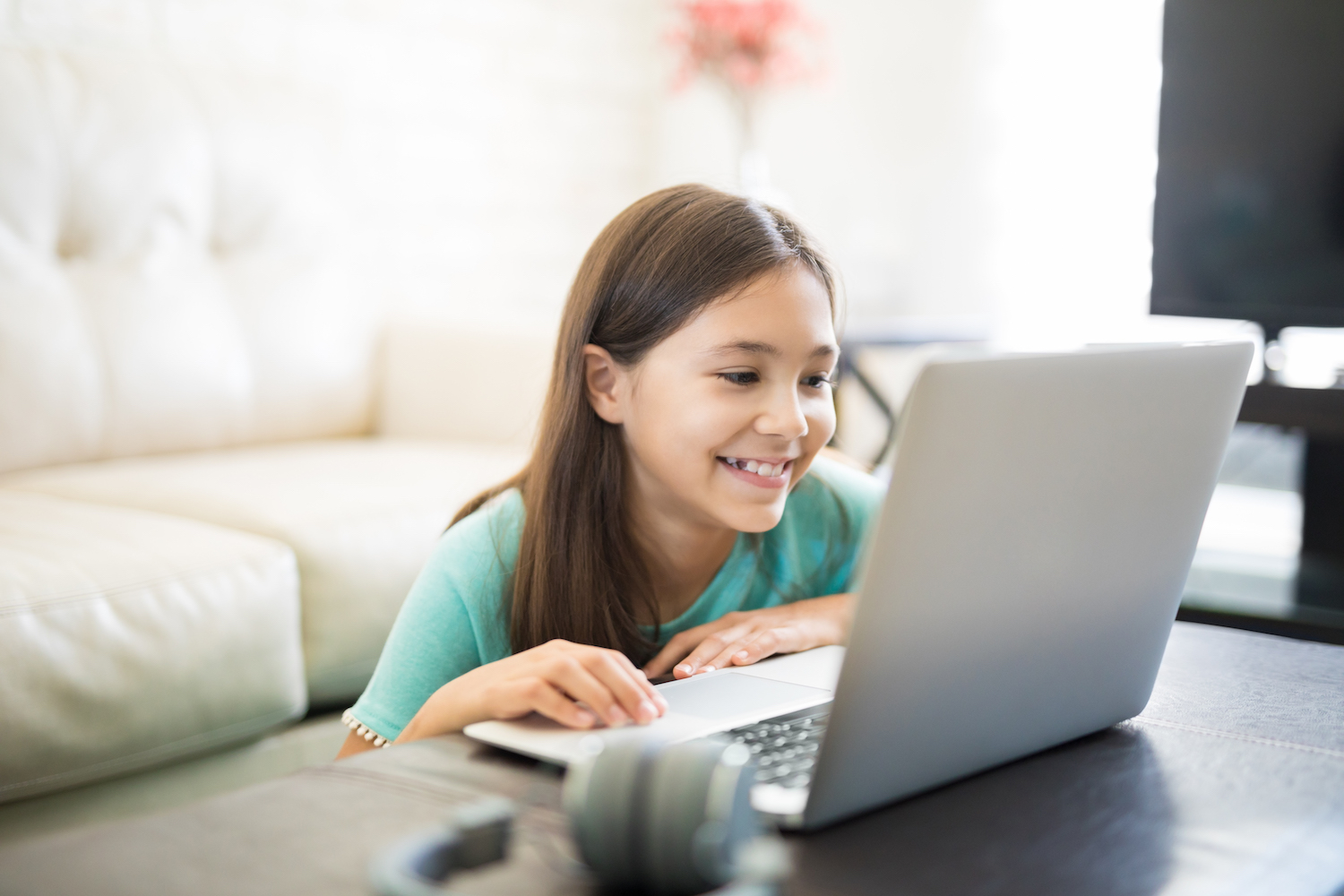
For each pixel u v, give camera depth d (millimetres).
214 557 1310
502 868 491
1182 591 713
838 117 3135
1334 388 1732
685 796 451
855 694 531
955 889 496
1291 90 1892
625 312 854
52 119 1803
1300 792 621
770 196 2709
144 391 1829
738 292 807
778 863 435
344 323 2098
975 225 2938
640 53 3268
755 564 981
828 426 853
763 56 2654
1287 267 1938
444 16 2752
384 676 896
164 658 1236
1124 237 2754
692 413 818
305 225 2105
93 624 1186
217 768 1342
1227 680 839
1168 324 2572
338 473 1673
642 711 658
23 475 1702
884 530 513
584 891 473
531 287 3016
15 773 1133
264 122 2072
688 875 448
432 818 545
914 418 507
